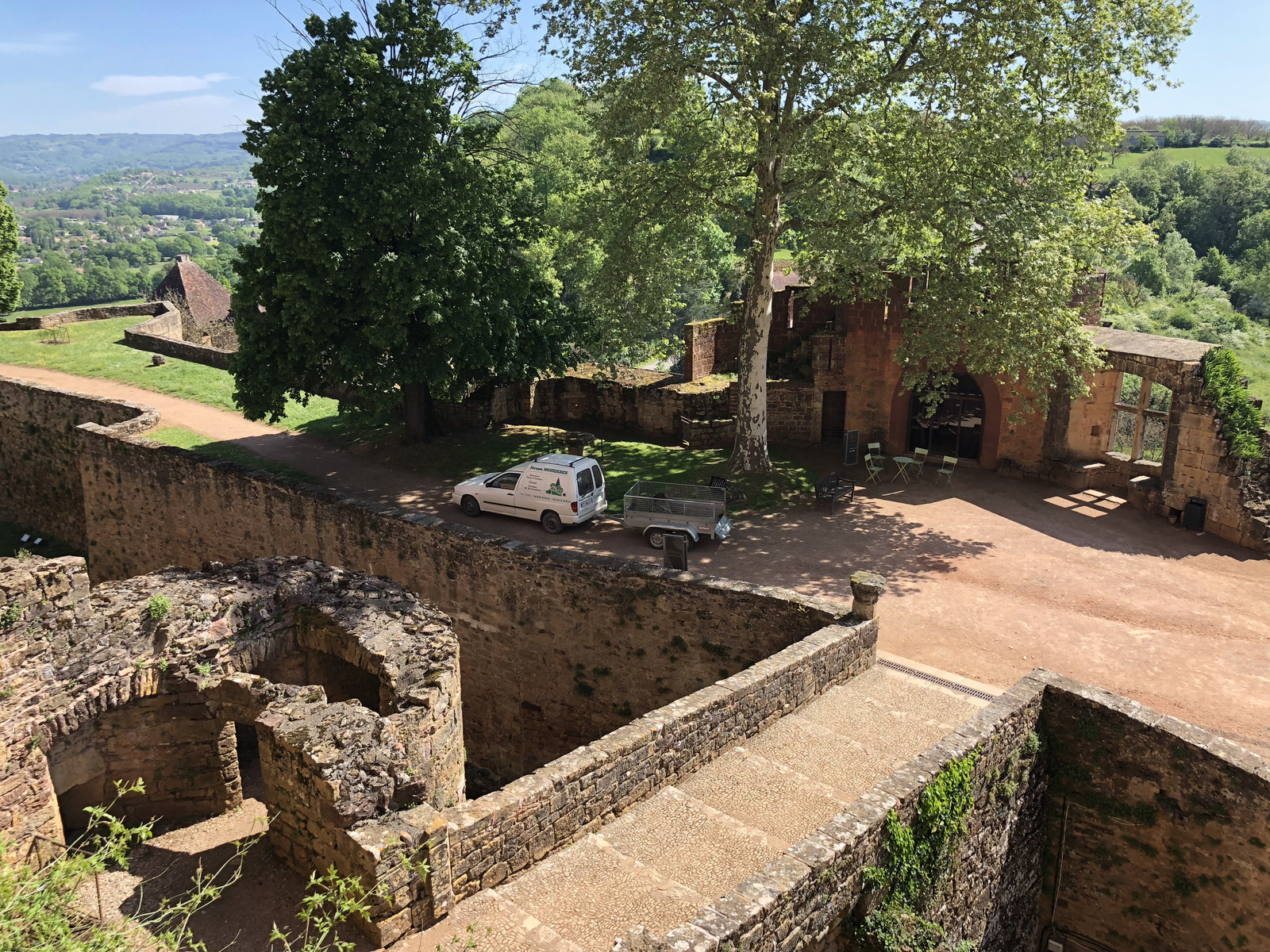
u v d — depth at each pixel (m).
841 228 24.95
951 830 10.84
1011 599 19.78
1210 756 11.85
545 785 9.66
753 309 27.17
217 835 11.38
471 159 26.44
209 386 40.34
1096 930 13.39
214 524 25.05
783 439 31.97
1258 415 22.98
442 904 8.70
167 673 11.65
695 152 26.78
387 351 26.53
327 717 9.78
